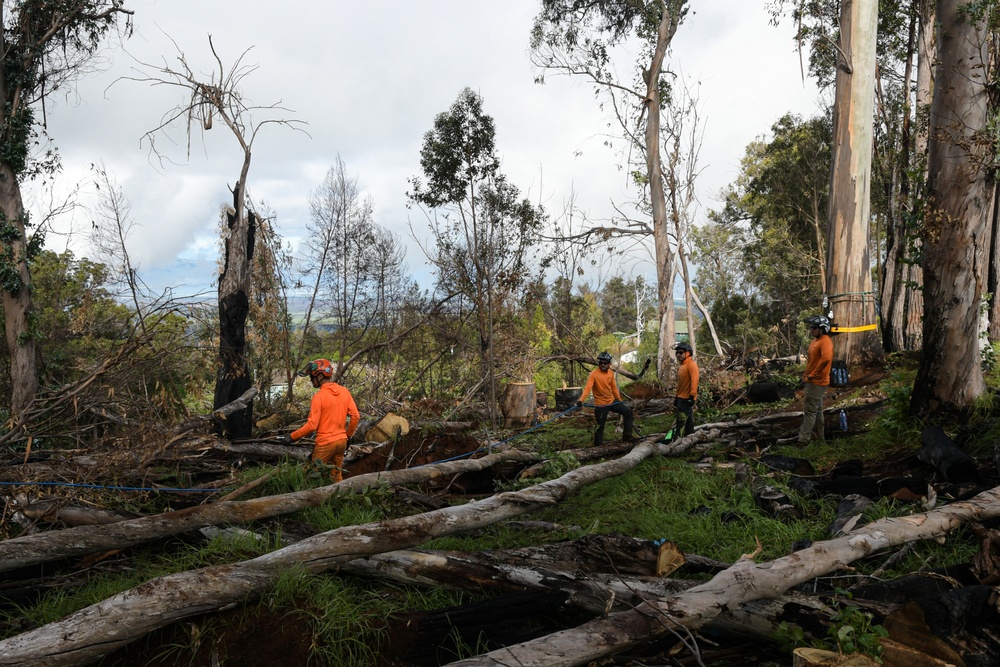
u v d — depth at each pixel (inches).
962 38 323.0
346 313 785.6
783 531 211.9
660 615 137.3
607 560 174.2
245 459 333.7
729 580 144.5
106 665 139.4
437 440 350.9
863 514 209.8
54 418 303.7
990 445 277.9
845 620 125.8
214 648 141.3
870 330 562.3
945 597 125.7
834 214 573.9
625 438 400.5
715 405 552.7
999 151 313.1
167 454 290.7
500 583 171.6
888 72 1035.3
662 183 887.1
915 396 336.2
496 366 594.2
